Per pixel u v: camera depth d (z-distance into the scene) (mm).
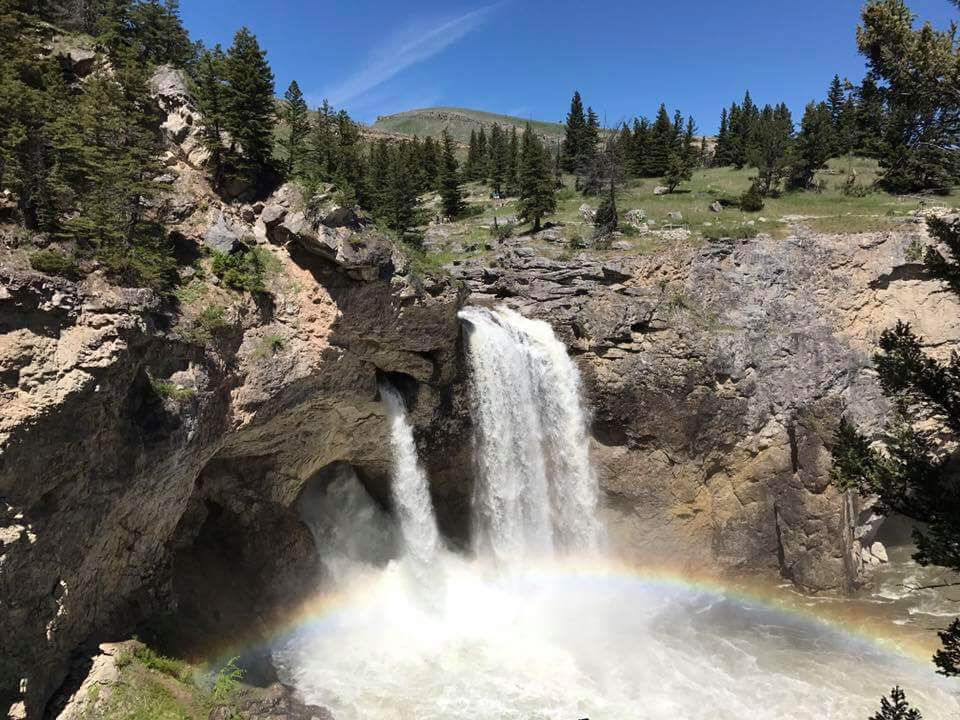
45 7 28125
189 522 26875
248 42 27484
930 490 15281
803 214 54938
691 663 29531
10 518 16516
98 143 22828
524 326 40062
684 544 39000
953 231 16312
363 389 29797
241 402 24375
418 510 34875
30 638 17438
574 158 89625
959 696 27000
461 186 103438
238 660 24359
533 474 38344
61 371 17422
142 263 21453
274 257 26969
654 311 40156
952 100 17656
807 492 37688
